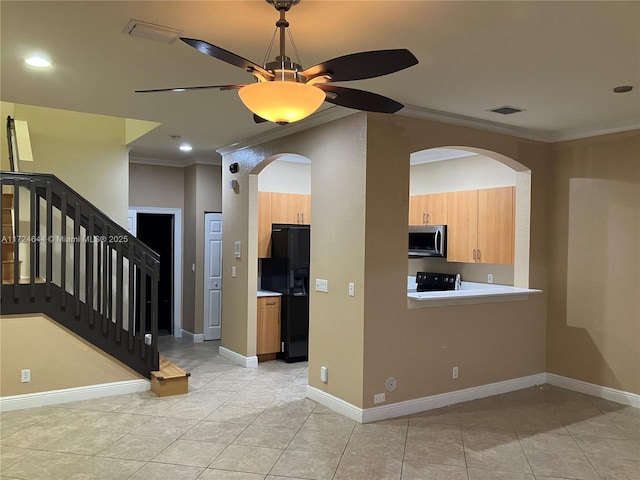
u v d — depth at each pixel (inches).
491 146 187.6
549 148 206.4
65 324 175.9
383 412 162.7
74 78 135.2
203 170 283.6
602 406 179.6
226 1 90.7
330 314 172.9
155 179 288.0
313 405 176.1
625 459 136.6
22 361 169.6
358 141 160.9
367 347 158.9
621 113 167.3
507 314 195.0
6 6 93.0
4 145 223.8
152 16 97.4
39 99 156.6
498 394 192.1
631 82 135.2
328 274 173.8
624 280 182.5
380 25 100.3
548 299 207.3
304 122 181.0
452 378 179.6
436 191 262.4
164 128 199.2
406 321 167.6
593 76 130.4
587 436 152.0
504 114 169.3
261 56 118.2
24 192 193.9
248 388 196.1
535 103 156.1
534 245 202.8
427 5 91.3
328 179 174.4
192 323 287.4
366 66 82.5
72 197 175.8
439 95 148.1
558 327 203.8
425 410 172.2
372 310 159.6
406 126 165.9
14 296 167.6
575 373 197.9
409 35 105.0
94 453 135.7
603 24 98.9
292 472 126.0
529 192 201.5
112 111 172.2
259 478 122.7
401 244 165.9
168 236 330.3
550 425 160.6
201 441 144.4
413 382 169.6
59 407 171.6
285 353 238.4
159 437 146.9
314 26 101.0
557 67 123.8
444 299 172.2
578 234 196.7
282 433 150.9
